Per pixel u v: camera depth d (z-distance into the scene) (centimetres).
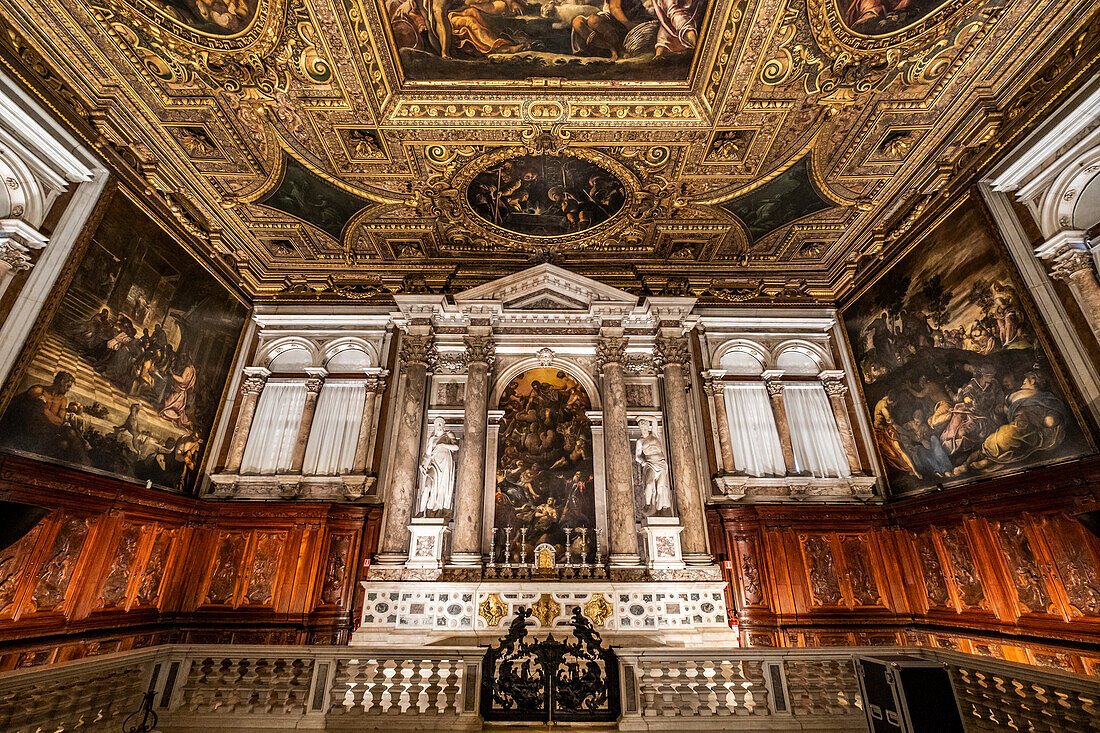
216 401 1200
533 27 784
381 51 801
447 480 1125
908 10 728
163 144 931
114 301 893
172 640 984
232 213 1127
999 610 857
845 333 1316
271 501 1096
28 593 745
